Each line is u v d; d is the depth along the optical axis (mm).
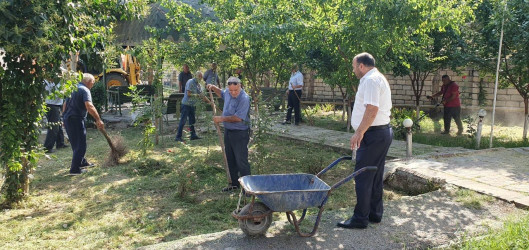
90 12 5836
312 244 4195
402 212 5098
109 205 5977
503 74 11117
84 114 7699
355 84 8883
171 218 5426
